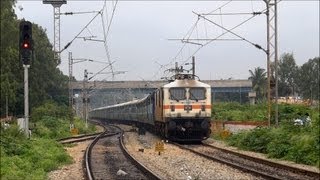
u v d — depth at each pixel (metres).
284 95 123.12
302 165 21.53
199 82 36.19
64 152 25.97
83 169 20.39
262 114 47.78
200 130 35.91
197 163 22.14
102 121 110.06
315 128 25.42
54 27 41.72
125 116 74.06
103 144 35.56
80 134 54.66
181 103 35.62
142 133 46.56
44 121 51.88
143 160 24.00
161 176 17.64
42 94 76.62
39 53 79.62
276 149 25.20
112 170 19.92
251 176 17.45
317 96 126.81
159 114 38.78
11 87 56.75
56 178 17.64
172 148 31.28
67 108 67.81
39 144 26.14
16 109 65.25
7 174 16.02
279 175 17.92
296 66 136.75
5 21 52.81
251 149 29.62
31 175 16.84
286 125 28.72
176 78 36.94
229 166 20.69
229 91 113.81
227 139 36.69
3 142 21.69
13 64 58.53
